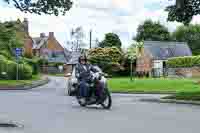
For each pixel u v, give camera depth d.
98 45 98.38
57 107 17.39
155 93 30.86
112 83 39.41
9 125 11.45
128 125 11.80
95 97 17.20
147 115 14.50
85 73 17.69
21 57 52.84
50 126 11.55
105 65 71.69
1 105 18.16
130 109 16.78
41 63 97.31
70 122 12.43
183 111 16.05
